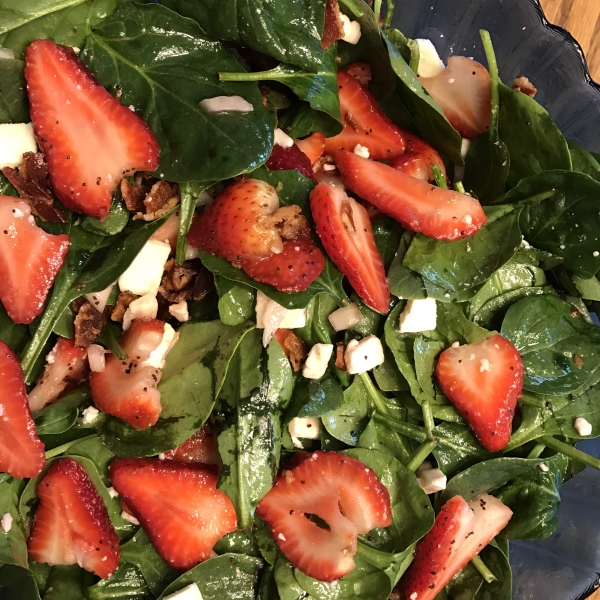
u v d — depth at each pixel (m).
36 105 0.19
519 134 0.23
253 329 0.21
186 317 0.21
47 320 0.20
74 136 0.20
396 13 0.24
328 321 0.22
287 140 0.21
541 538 0.23
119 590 0.22
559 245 0.23
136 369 0.21
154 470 0.21
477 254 0.22
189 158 0.20
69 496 0.21
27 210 0.19
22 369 0.20
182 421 0.21
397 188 0.22
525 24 0.25
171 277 0.21
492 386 0.22
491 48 0.23
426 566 0.22
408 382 0.22
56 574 0.22
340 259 0.20
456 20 0.25
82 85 0.20
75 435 0.21
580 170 0.24
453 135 0.23
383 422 0.23
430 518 0.21
